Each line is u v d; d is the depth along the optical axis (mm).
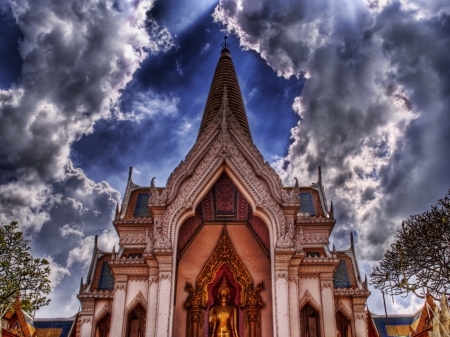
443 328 15648
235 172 24875
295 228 24703
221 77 34281
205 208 27344
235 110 32750
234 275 25359
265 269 25625
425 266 21656
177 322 24297
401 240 22766
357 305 27953
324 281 24281
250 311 24219
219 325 23844
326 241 27969
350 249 31234
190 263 26094
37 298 24594
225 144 25500
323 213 30562
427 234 21594
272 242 23312
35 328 38625
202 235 27172
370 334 42125
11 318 30078
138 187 32844
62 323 41469
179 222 23781
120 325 23344
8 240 24719
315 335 23438
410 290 20938
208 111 32875
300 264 24359
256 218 25922
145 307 23859
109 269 30453
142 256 24609
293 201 24219
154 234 23156
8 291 23641
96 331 27703
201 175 24703
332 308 23594
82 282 29250
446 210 21922
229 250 25984
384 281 22797
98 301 28516
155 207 24078
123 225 28344
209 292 25234
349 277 29531
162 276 22250
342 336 27516
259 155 25688
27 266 24547
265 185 24938
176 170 25141
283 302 21766
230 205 27422
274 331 21266
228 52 36438
